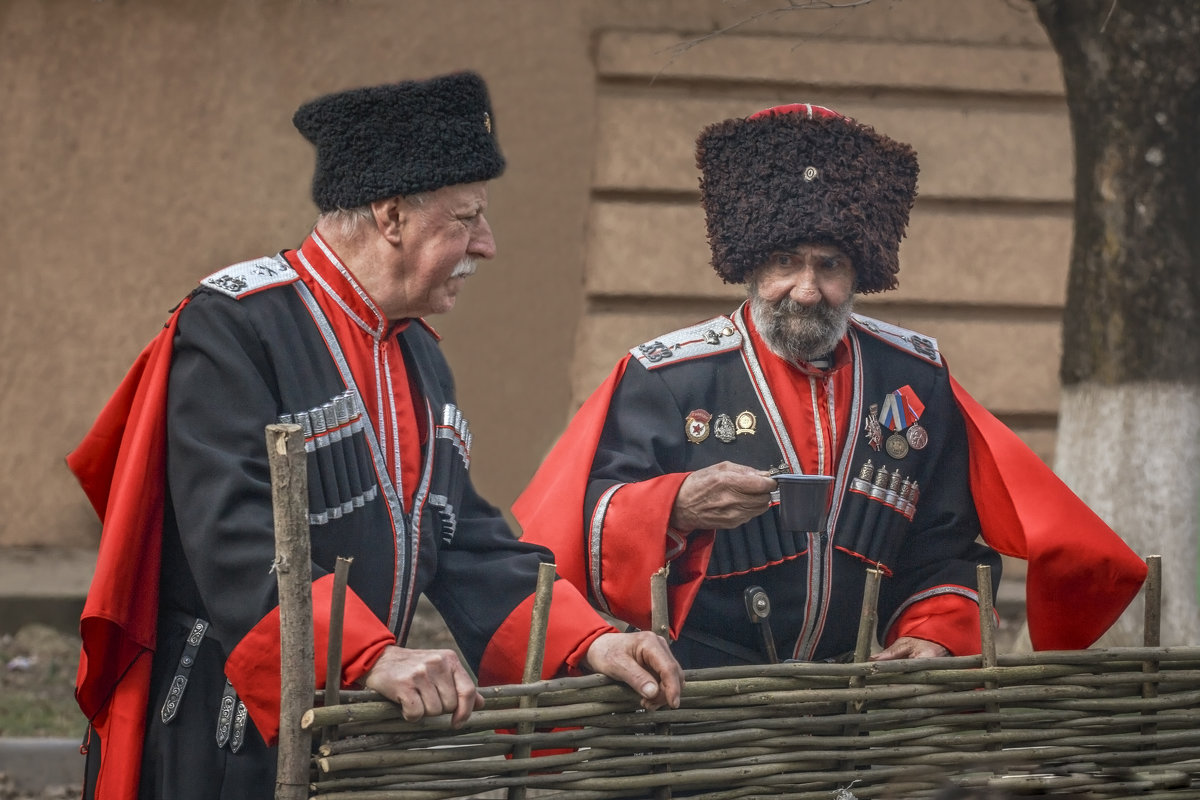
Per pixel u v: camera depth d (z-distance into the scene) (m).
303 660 4.40
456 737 4.71
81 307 17.44
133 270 17.47
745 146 6.38
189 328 5.16
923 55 17.36
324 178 5.36
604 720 4.89
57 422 17.44
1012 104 17.56
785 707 5.11
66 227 17.38
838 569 6.31
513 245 17.23
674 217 17.39
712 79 17.30
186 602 5.15
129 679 5.11
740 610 6.29
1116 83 11.59
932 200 17.48
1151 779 5.32
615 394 6.65
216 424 5.00
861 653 5.32
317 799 4.43
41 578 15.77
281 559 4.38
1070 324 12.41
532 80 17.28
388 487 5.36
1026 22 17.52
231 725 5.02
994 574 6.51
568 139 17.30
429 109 5.25
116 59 17.30
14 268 17.34
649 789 4.97
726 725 5.09
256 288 5.24
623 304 17.42
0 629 14.84
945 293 17.44
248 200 17.48
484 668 5.49
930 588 6.36
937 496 6.60
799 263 6.27
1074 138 12.15
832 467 6.39
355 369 5.36
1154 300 11.93
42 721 12.20
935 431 6.60
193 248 17.48
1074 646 6.44
